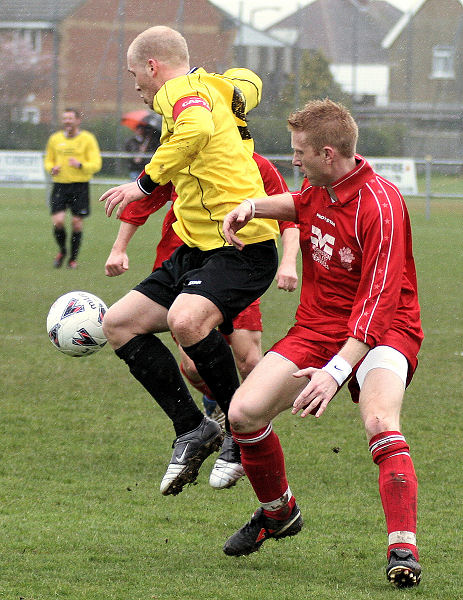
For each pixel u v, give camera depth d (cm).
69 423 1434
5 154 5141
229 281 939
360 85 6575
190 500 1105
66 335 1112
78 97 6147
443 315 2458
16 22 6106
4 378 1727
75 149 3123
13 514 1019
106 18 6112
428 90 6600
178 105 923
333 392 783
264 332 2156
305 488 1150
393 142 6519
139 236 3969
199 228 974
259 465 874
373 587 809
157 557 895
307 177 843
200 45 6275
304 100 6353
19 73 6153
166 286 975
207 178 955
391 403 818
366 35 6619
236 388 971
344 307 870
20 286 2756
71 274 2997
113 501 1084
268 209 892
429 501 1099
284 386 851
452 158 6606
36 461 1236
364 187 830
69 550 905
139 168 5528
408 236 877
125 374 1795
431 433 1415
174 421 972
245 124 1012
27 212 4653
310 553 921
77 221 3159
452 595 784
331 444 1351
